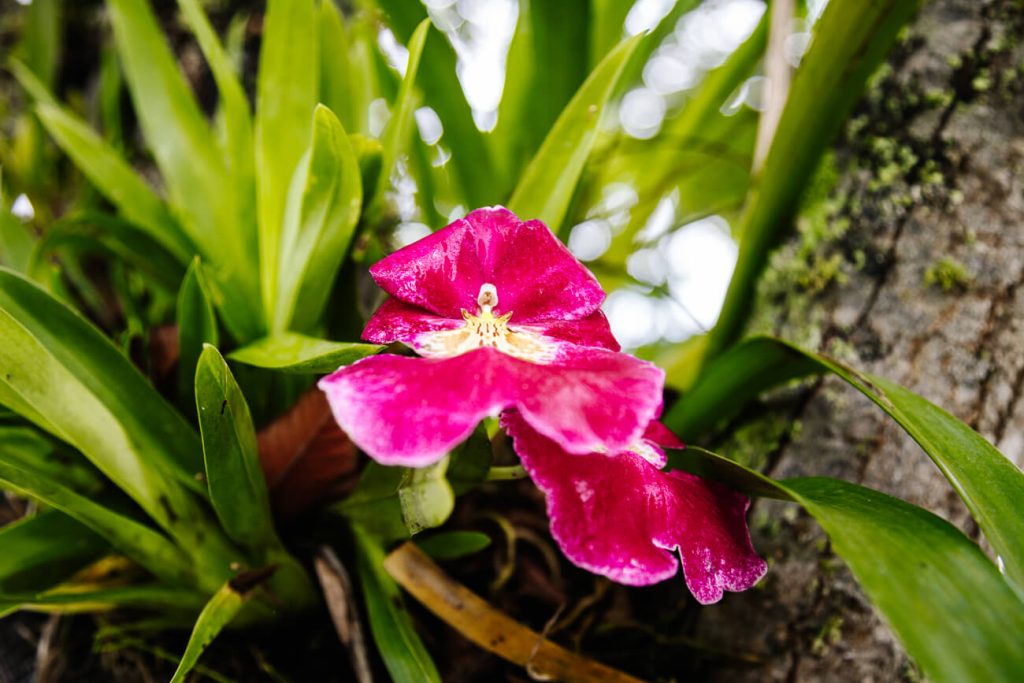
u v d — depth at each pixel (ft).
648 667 0.71
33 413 0.53
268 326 0.71
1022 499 0.45
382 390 0.44
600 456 0.49
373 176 0.66
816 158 0.75
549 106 0.87
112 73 1.12
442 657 0.68
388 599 0.62
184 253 0.85
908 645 0.38
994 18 0.76
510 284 0.53
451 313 0.52
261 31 1.11
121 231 0.81
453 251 0.53
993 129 0.74
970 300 0.70
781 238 0.82
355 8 1.14
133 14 0.86
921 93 0.77
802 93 0.71
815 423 0.72
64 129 0.84
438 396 0.44
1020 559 0.42
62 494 0.53
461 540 0.63
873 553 0.41
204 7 1.15
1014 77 0.74
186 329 0.67
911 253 0.73
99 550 0.61
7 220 0.85
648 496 0.49
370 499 0.61
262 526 0.60
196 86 1.12
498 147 0.92
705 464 0.53
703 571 0.48
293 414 0.64
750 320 0.83
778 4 0.85
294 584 0.64
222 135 0.97
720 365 0.72
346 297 0.72
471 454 0.52
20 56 1.22
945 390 0.68
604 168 1.05
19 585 0.57
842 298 0.75
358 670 0.63
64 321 0.59
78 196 1.13
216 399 0.51
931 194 0.74
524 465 0.47
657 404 0.45
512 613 0.72
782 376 0.69
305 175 0.61
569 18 0.81
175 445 0.61
